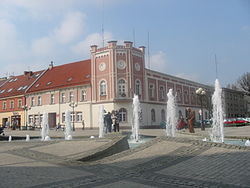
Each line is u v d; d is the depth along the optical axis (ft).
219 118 63.77
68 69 181.78
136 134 79.00
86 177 22.70
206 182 19.65
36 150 39.42
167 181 20.47
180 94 195.83
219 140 52.85
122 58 145.07
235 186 18.38
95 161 29.91
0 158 33.37
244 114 309.42
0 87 216.33
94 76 150.51
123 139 40.81
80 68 173.58
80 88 157.07
